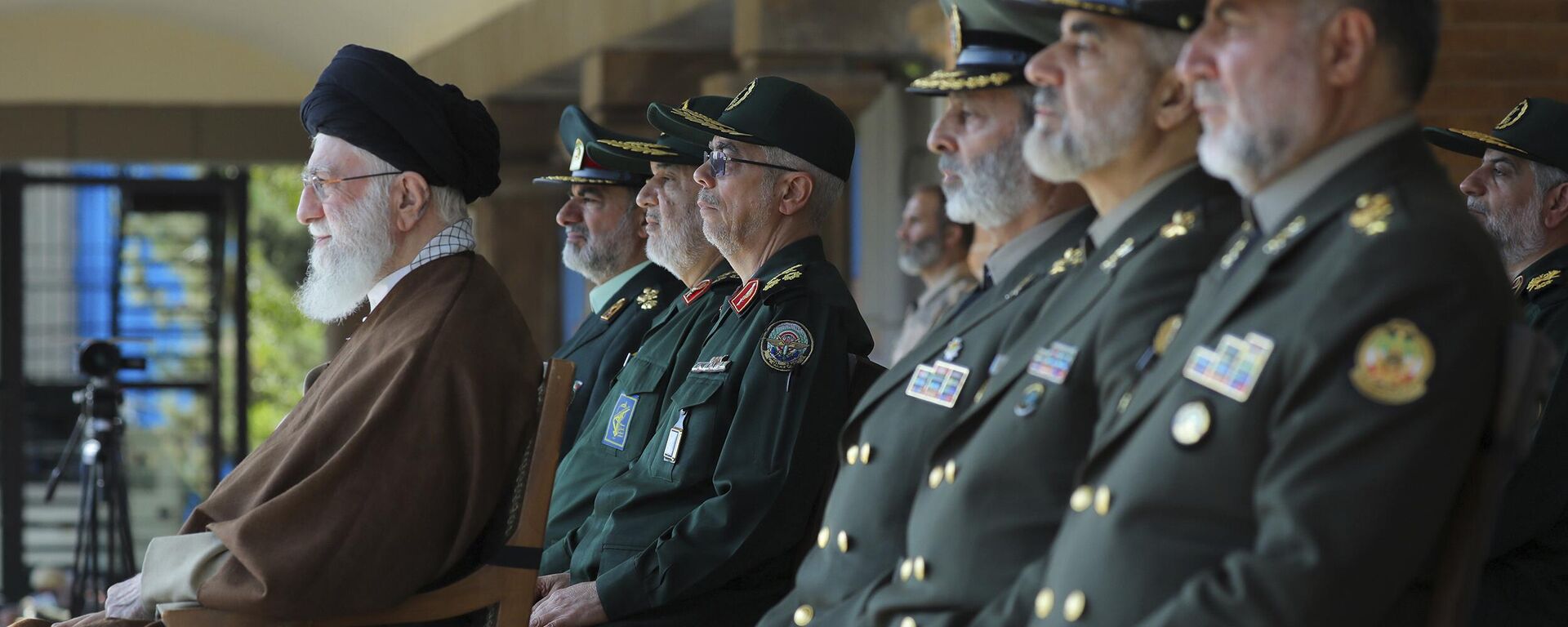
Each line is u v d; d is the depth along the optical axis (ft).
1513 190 18.70
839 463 15.07
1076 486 10.29
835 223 52.16
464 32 60.23
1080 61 11.21
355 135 16.26
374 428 14.96
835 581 12.41
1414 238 8.82
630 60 48.73
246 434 79.00
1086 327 10.86
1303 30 9.42
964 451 11.23
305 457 15.15
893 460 12.30
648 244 20.29
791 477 15.71
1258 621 8.59
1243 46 9.56
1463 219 9.09
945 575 10.94
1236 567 8.77
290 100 73.97
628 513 16.76
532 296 64.28
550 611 16.08
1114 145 11.16
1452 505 9.36
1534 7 27.76
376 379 15.37
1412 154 9.48
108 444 42.55
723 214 17.92
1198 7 10.92
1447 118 27.86
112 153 73.20
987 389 11.35
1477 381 8.69
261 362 121.19
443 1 61.52
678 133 18.02
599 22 48.49
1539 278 17.40
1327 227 9.30
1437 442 8.57
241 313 78.84
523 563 15.25
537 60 53.47
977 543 10.82
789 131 17.78
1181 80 10.98
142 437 77.97
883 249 49.32
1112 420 10.22
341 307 16.58
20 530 76.18
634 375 18.66
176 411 78.43
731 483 15.74
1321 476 8.65
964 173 13.00
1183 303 10.50
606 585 15.93
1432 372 8.57
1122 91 11.09
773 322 16.30
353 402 15.28
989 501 10.86
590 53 49.70
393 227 16.38
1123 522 9.42
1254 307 9.32
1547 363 9.12
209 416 78.59
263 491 15.07
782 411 15.89
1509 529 15.51
